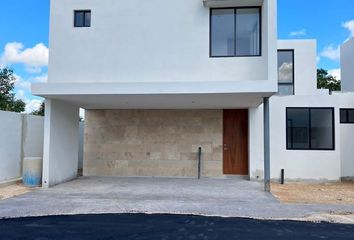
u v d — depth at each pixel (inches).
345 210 348.8
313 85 774.5
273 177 571.5
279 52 791.1
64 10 512.1
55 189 462.0
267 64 435.2
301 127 577.3
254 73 482.3
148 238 255.0
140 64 496.1
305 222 302.8
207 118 601.3
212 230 275.7
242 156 593.3
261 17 484.7
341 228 285.1
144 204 366.3
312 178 568.4
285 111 577.6
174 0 498.3
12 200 383.9
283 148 573.3
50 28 510.6
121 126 615.5
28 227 279.6
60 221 298.0
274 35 431.2
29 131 570.6
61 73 505.4
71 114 565.3
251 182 543.2
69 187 479.8
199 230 275.4
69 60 505.4
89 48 504.7
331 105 574.9
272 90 422.9
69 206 354.3
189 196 415.2
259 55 485.7
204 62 488.7
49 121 484.1
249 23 491.5
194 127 602.2
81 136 698.2
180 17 496.1
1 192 436.1
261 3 478.0
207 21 492.1
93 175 615.2
